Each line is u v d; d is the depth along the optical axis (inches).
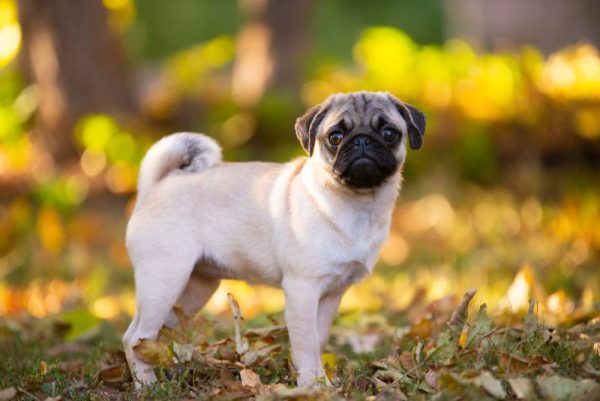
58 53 452.8
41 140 460.8
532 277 246.7
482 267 325.4
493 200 423.8
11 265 347.3
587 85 456.1
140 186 218.7
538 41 550.6
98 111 460.8
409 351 205.8
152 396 188.1
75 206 423.2
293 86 511.2
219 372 198.1
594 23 542.9
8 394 187.2
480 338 193.6
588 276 297.3
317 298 198.2
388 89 479.5
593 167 454.9
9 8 447.8
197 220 209.9
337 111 201.2
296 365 195.6
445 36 900.6
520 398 167.0
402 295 289.9
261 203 205.9
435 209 416.8
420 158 462.6
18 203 395.9
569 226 372.2
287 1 509.4
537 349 190.5
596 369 182.7
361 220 198.2
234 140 471.2
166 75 561.6
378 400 171.5
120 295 307.6
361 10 899.4
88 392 192.7
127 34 608.1
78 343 244.7
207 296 228.5
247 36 524.7
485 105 466.3
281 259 200.1
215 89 515.8
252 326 256.8
